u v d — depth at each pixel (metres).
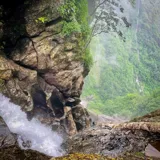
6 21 12.00
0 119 6.40
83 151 6.70
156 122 6.36
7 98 11.17
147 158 4.90
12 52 12.33
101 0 23.91
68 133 14.45
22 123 10.41
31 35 12.52
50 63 13.22
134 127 6.70
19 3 12.16
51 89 13.99
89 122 16.64
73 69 14.35
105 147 6.52
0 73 10.98
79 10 15.97
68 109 15.00
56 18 13.19
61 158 4.24
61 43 13.45
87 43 17.47
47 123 14.17
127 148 5.98
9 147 5.42
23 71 12.32
